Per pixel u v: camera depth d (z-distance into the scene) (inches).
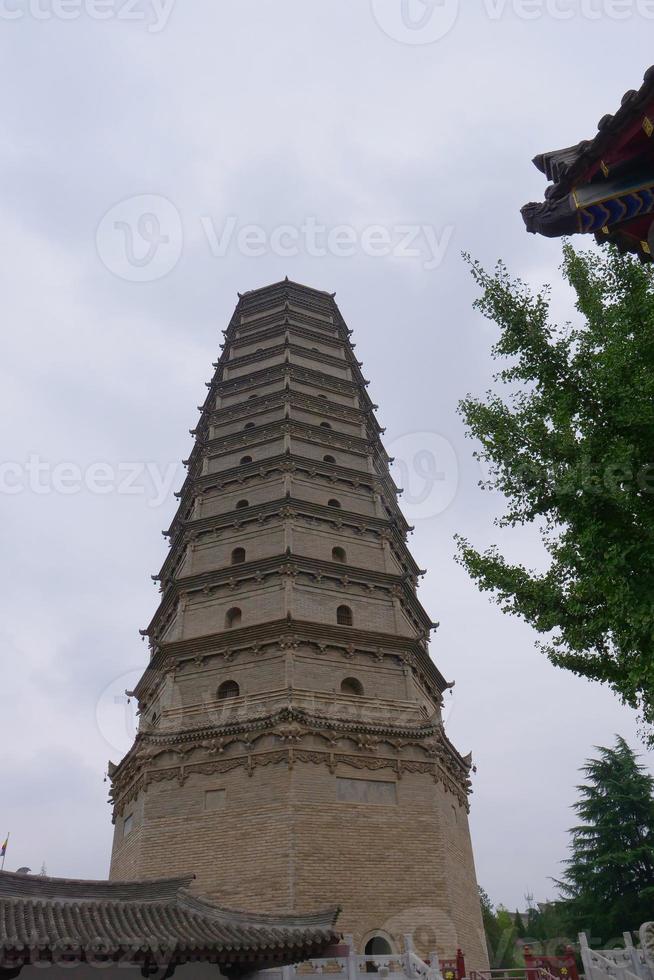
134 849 1214.9
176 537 1701.5
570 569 619.2
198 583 1485.0
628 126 406.3
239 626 1397.6
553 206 438.6
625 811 2082.9
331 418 1843.0
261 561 1453.0
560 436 589.9
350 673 1349.7
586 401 592.7
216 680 1339.8
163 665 1409.9
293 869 1093.1
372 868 1144.2
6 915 771.4
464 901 1266.0
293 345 1996.8
